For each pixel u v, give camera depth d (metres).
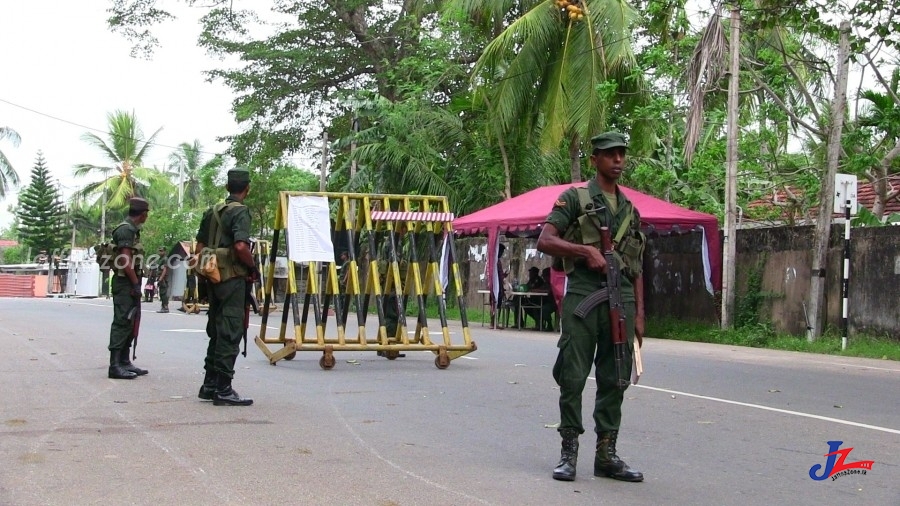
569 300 5.32
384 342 11.23
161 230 45.34
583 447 6.48
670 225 17.17
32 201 60.91
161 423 7.01
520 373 10.54
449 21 26.55
